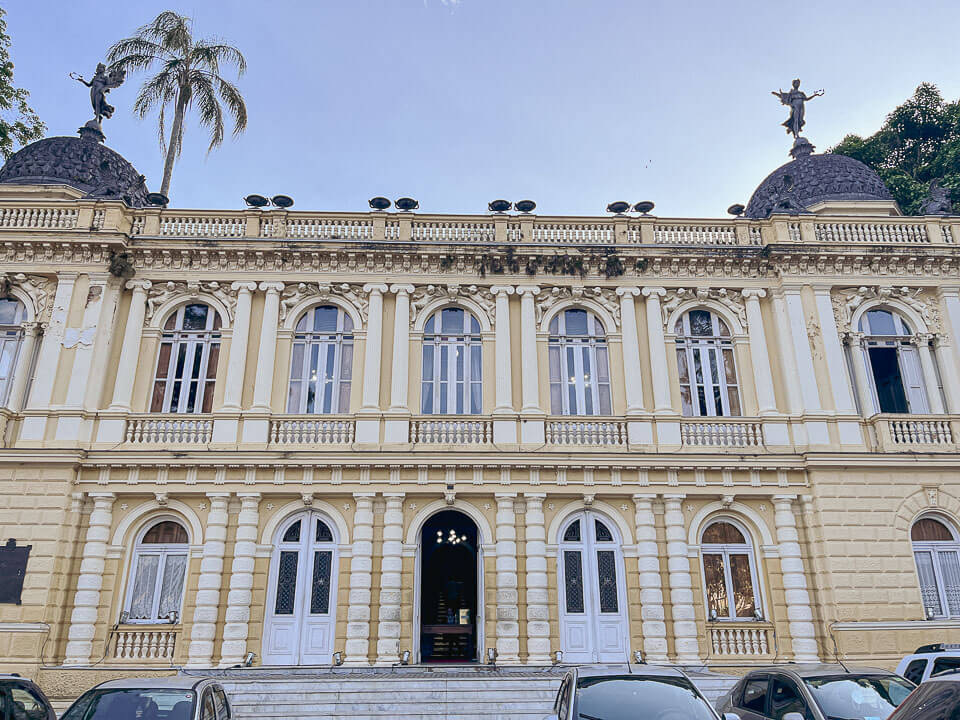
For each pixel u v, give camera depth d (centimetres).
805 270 1992
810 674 980
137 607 1694
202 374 1886
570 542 1786
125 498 1739
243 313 1898
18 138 2231
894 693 941
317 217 2008
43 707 1016
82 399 1762
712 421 1866
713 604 1762
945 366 1941
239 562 1686
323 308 1969
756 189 2484
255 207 2069
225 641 1628
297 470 1758
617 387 1909
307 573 1722
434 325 1970
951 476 1805
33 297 1869
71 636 1612
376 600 1698
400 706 1453
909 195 3145
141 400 1839
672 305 1992
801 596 1728
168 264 1930
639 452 1802
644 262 1992
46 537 1650
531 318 1941
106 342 1852
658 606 1709
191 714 859
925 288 1998
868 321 2005
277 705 1446
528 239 2025
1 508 1664
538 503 1770
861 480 1791
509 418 1833
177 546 1742
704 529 1820
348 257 1953
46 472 1695
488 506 1784
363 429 1805
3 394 1803
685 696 846
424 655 1966
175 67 2678
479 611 1723
